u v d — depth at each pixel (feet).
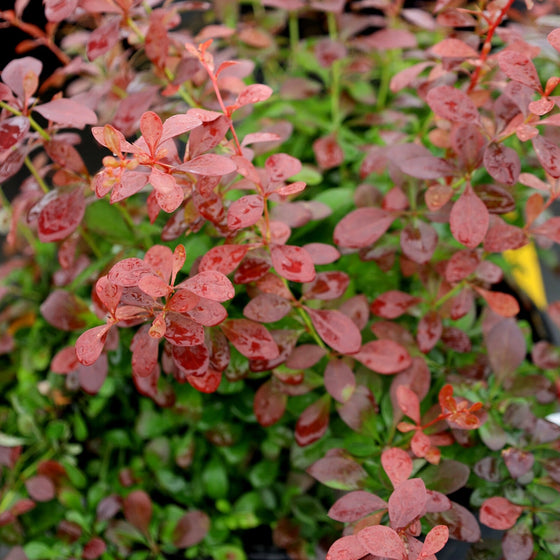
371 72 1.93
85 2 1.52
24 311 1.87
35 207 1.54
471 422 1.40
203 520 1.65
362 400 1.53
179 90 1.58
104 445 1.79
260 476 1.69
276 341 1.51
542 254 1.88
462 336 1.61
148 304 1.36
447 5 1.58
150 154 1.32
